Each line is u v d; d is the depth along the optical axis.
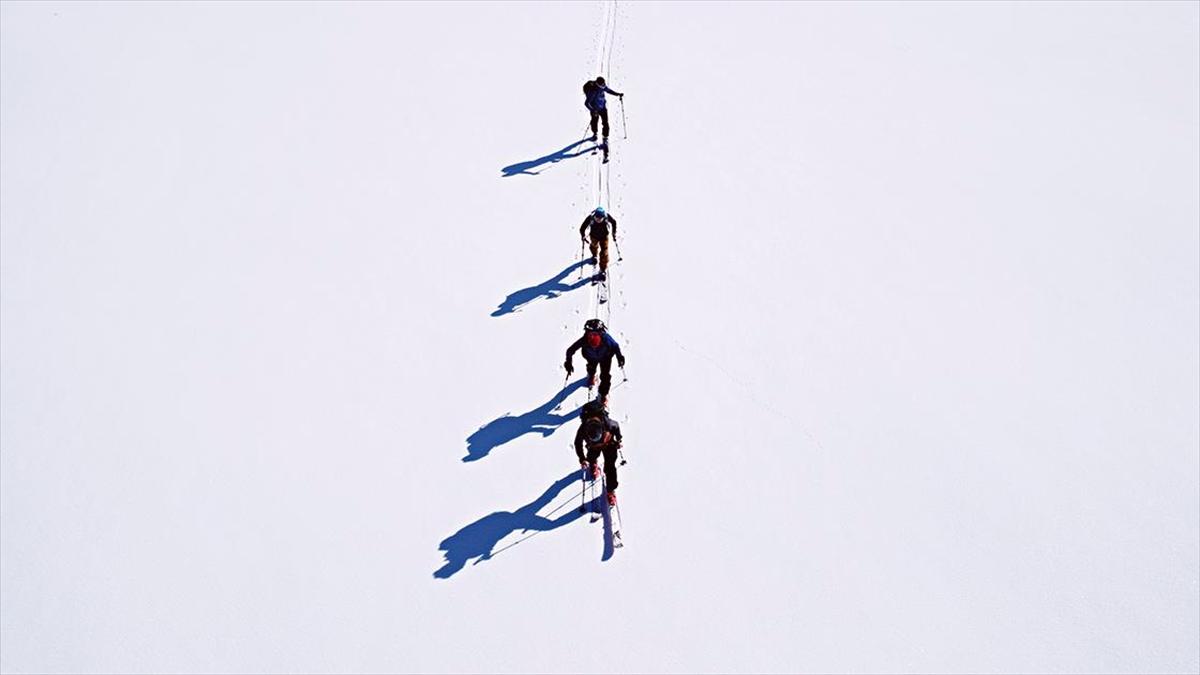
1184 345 8.98
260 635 5.91
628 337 9.11
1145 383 8.42
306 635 5.91
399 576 6.37
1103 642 5.82
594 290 9.95
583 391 8.35
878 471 7.35
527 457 7.53
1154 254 10.62
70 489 7.18
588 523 6.82
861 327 9.31
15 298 9.73
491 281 10.18
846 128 14.26
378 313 9.59
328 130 14.16
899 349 8.95
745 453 7.56
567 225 11.38
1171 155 13.11
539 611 6.07
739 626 5.94
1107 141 13.64
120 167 12.73
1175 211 11.59
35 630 5.95
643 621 5.99
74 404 8.16
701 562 6.46
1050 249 10.79
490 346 9.02
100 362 8.75
